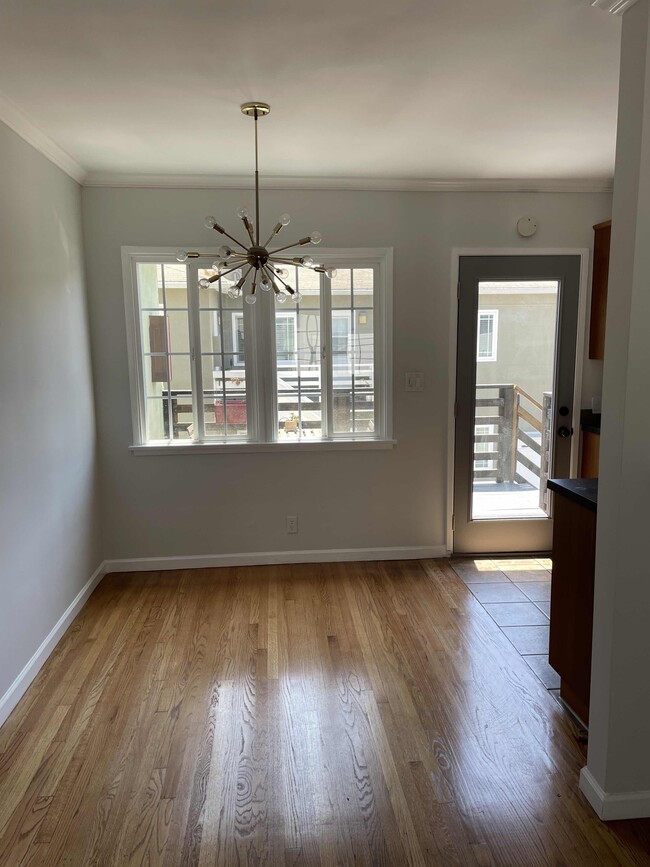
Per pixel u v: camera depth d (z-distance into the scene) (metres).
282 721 2.37
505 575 3.81
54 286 3.08
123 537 3.91
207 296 3.80
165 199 3.64
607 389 1.80
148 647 2.96
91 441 3.66
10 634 2.47
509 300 3.93
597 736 1.91
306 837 1.81
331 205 3.74
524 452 4.09
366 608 3.37
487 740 2.25
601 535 1.85
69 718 2.40
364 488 4.01
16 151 2.63
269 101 2.48
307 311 3.88
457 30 1.92
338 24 1.88
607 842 1.79
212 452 3.85
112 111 2.57
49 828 1.85
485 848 1.77
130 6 1.76
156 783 2.04
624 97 1.67
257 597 3.52
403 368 3.92
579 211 3.87
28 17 1.81
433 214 3.80
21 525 2.60
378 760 2.15
